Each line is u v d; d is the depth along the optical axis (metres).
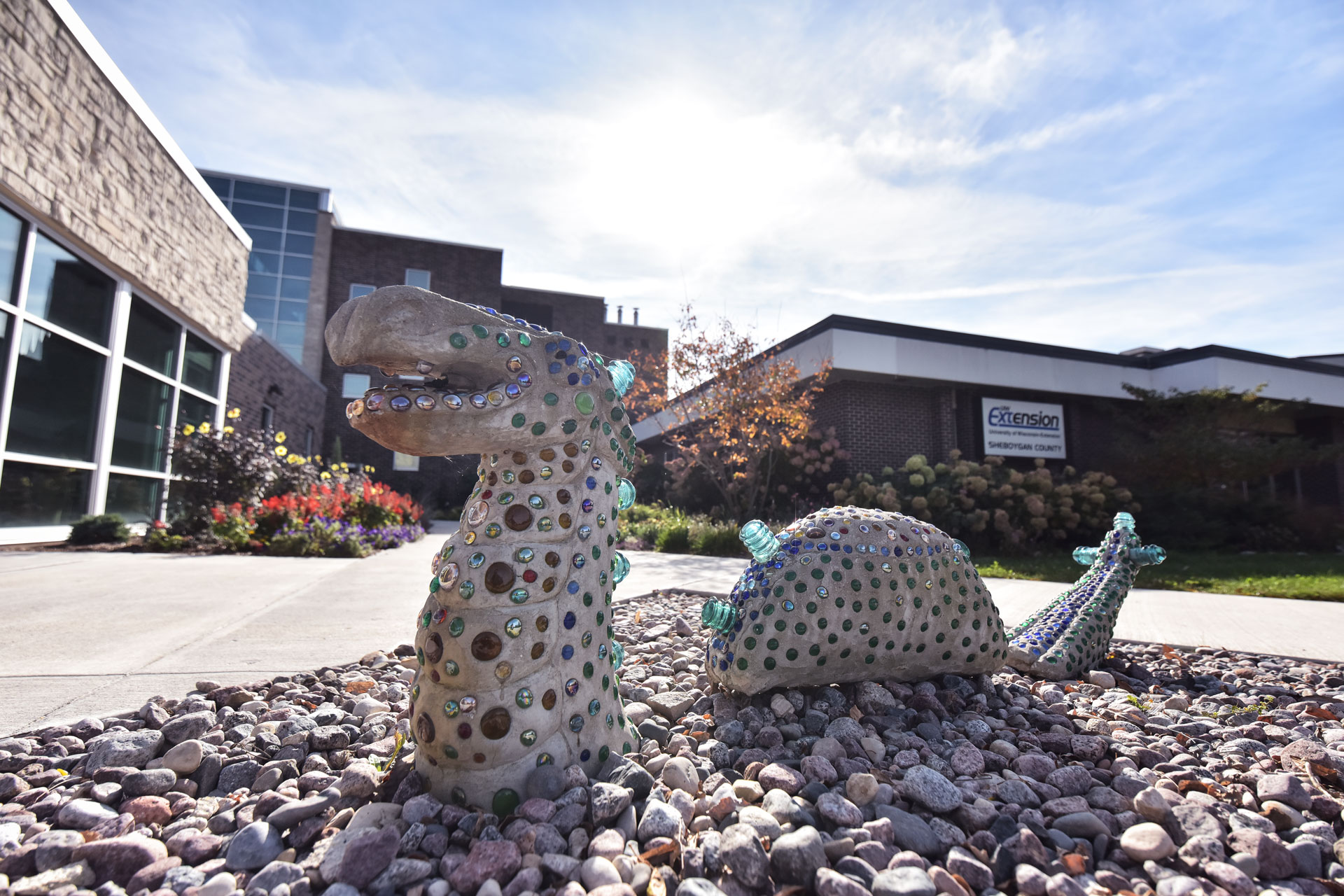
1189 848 1.74
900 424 15.97
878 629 2.72
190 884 1.55
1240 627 5.19
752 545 2.79
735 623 2.75
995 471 14.40
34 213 8.28
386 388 1.73
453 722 1.80
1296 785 2.07
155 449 11.49
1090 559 4.25
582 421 1.94
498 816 1.75
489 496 1.88
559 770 1.85
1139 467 15.91
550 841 1.65
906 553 2.85
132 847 1.62
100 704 2.70
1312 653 4.30
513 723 1.80
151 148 10.62
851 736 2.49
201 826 1.85
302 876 1.58
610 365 2.21
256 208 26.16
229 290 13.86
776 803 1.86
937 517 13.21
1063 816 1.93
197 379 13.10
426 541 13.75
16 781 1.99
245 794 2.06
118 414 10.41
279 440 11.84
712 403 14.75
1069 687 3.49
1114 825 1.94
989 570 9.45
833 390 15.84
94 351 9.62
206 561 7.92
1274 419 18.22
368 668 3.45
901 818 1.84
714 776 2.11
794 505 14.95
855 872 1.57
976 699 3.04
